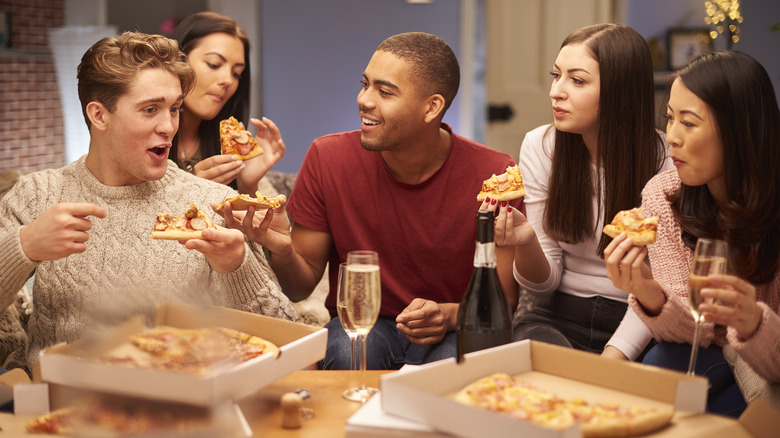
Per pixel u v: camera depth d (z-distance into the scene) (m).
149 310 1.18
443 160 2.04
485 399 1.06
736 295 1.26
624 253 1.42
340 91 5.84
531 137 2.27
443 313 1.90
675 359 1.57
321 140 2.12
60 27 6.38
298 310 2.66
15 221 1.72
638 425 1.02
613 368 1.16
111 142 1.69
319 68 5.82
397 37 1.94
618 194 2.05
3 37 5.70
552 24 5.36
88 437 0.99
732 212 1.56
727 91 1.52
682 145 1.57
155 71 1.66
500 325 1.34
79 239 1.47
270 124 2.44
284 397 1.18
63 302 1.68
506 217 1.76
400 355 2.00
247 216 1.78
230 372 1.05
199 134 2.72
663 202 1.73
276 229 1.91
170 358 1.08
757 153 1.54
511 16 5.43
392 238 2.05
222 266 1.63
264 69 5.83
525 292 2.28
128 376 1.03
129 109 1.64
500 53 5.49
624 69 2.01
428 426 1.04
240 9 5.74
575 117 2.05
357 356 1.84
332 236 2.13
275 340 1.33
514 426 0.95
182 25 2.62
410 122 1.91
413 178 2.04
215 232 1.54
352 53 5.79
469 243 2.03
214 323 1.18
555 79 2.12
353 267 1.31
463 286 2.06
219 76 2.58
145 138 1.67
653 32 5.16
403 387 1.06
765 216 1.56
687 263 1.70
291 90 5.86
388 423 1.05
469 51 5.52
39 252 1.46
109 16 6.18
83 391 1.06
